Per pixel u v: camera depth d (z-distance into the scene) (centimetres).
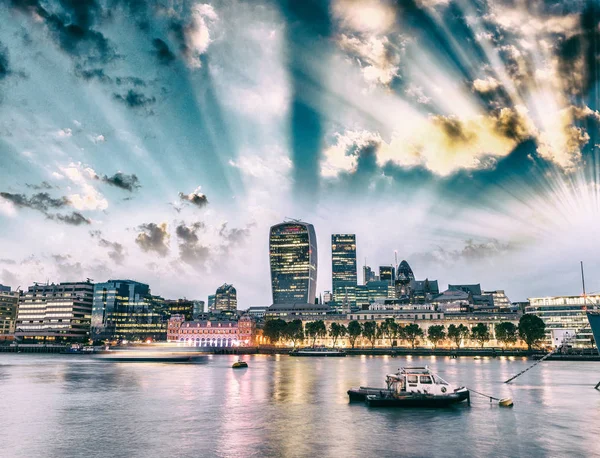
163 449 4531
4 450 4500
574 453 4428
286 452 4422
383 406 6981
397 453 4397
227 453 4381
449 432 5247
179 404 7400
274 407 7012
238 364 16462
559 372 14150
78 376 13075
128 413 6550
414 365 18162
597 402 7500
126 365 19088
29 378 12369
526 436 5072
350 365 18375
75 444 4731
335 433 5191
